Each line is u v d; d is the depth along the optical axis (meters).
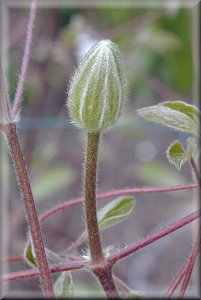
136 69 0.49
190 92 0.48
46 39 0.49
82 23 0.49
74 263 0.19
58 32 0.49
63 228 0.50
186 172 0.45
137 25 0.48
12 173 0.45
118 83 0.16
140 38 0.48
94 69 0.16
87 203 0.18
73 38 0.48
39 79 0.50
